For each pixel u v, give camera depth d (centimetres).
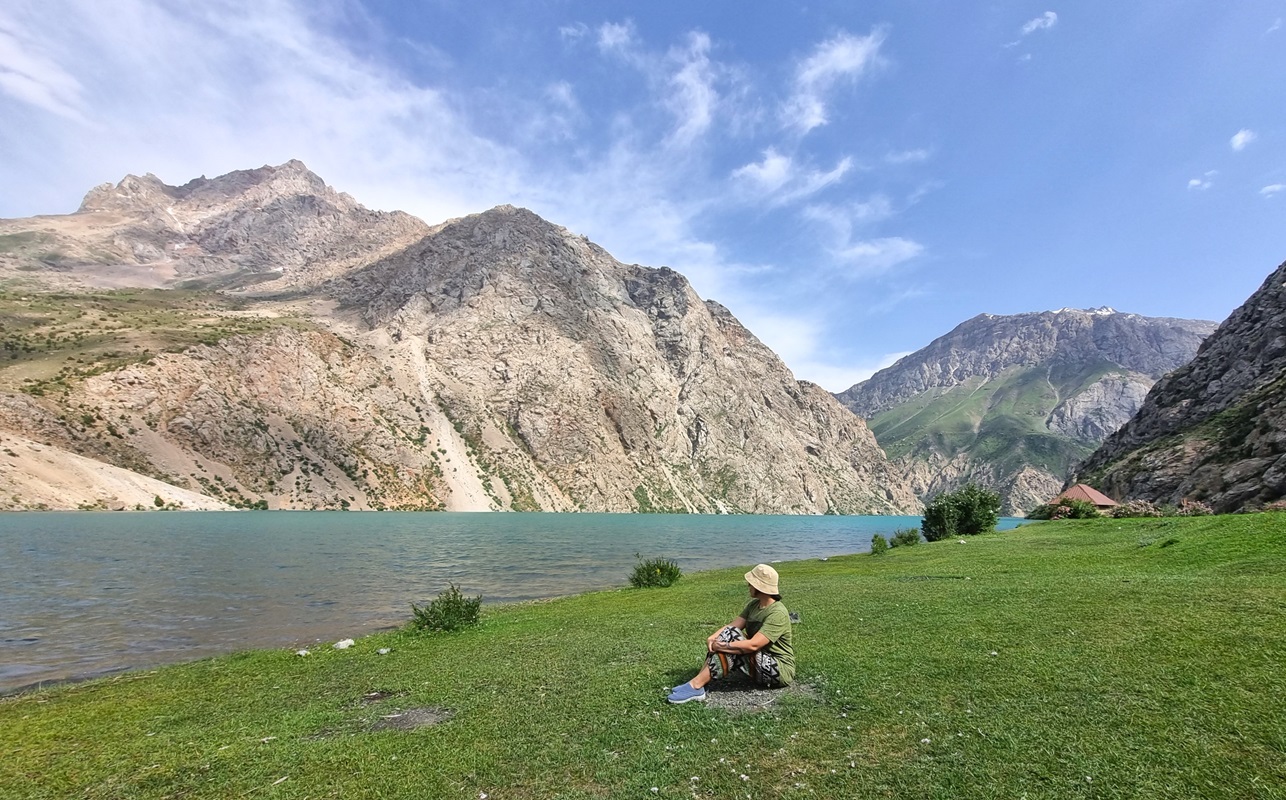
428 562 4994
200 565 4269
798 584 2297
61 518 8819
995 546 3281
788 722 771
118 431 13638
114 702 1215
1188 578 1484
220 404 16188
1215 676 769
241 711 1084
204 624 2405
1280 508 3491
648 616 1869
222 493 14450
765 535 10881
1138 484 8769
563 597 2991
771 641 906
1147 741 619
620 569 4709
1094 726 666
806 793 589
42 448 11562
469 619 1930
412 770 720
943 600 1532
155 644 2062
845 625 1336
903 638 1142
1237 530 2005
